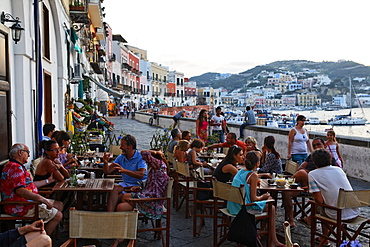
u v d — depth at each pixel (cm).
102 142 1155
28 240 338
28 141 780
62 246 331
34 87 835
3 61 611
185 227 603
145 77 7725
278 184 548
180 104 10012
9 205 462
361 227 468
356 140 975
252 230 461
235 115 6931
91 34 2791
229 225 510
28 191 458
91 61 3062
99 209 659
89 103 2062
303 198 628
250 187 481
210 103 12156
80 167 693
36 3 816
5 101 613
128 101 6431
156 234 548
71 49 1675
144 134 2175
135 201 504
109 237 348
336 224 459
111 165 580
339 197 449
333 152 796
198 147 731
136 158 596
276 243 497
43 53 1078
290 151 834
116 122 3481
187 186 651
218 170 571
